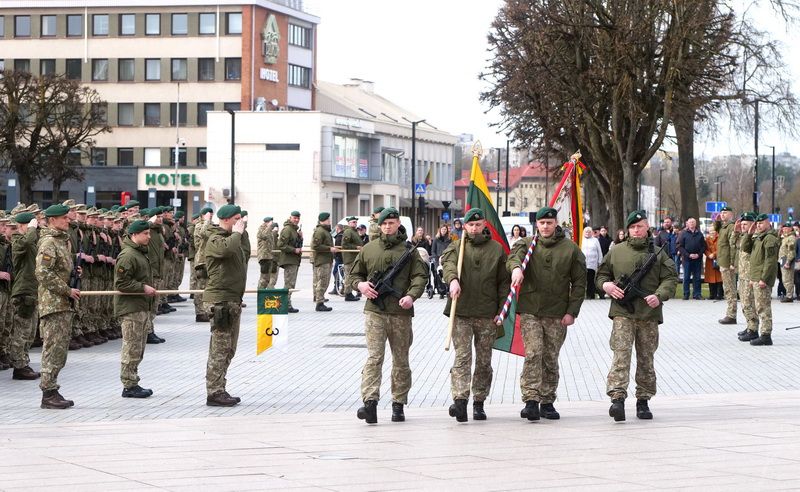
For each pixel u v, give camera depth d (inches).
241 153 3538.4
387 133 4084.6
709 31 1663.4
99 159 3836.1
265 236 1257.4
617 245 551.2
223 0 3737.7
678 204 4576.8
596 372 760.3
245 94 3737.7
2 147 3004.4
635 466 415.5
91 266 871.1
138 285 624.7
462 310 533.0
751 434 496.4
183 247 1343.5
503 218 1927.9
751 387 691.4
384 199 4013.3
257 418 557.3
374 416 532.1
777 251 919.7
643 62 1673.2
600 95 1724.9
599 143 1806.1
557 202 650.8
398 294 532.4
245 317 1167.0
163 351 861.8
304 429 516.7
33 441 480.1
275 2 3858.3
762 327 923.4
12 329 749.3
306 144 3496.6
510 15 1804.9
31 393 650.8
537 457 436.5
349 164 3693.4
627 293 536.1
